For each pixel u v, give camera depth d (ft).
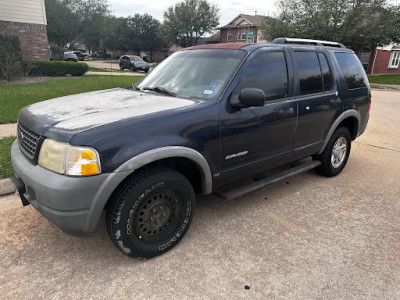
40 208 7.98
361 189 14.53
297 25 93.76
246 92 9.55
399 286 8.45
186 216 9.71
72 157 7.54
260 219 11.61
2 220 10.99
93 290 8.02
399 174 16.60
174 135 8.82
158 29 204.74
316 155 14.98
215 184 10.40
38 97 33.55
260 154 11.51
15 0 60.80
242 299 7.85
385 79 91.66
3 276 8.40
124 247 8.56
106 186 7.75
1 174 13.46
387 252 9.89
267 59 11.46
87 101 10.32
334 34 88.89
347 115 14.94
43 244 9.78
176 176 8.99
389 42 92.99
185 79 11.26
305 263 9.25
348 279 8.66
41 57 66.95
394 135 25.25
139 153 8.09
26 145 9.05
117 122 8.23
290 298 7.94
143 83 12.47
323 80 13.82
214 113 9.73
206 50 12.00
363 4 88.94
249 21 157.48
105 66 127.34
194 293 8.00
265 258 9.41
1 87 42.39
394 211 12.55
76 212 7.72
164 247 9.33
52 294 7.86
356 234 10.84
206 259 9.30
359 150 20.92
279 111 11.59
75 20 151.64
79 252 9.46
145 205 8.70
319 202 13.12
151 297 7.84
